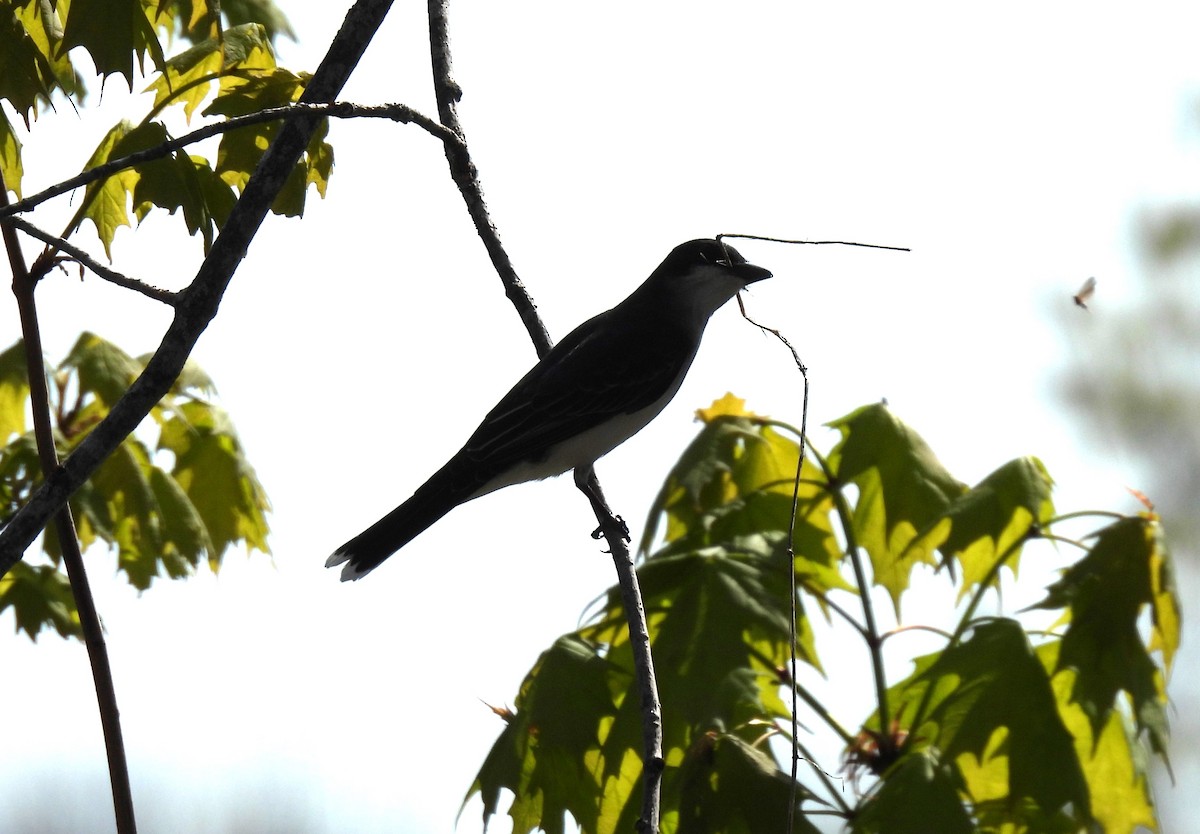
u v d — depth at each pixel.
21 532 6.72
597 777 9.41
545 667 9.50
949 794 8.65
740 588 9.66
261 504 10.66
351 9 7.45
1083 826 8.98
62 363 10.17
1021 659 9.23
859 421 10.66
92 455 6.88
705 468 10.67
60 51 8.45
